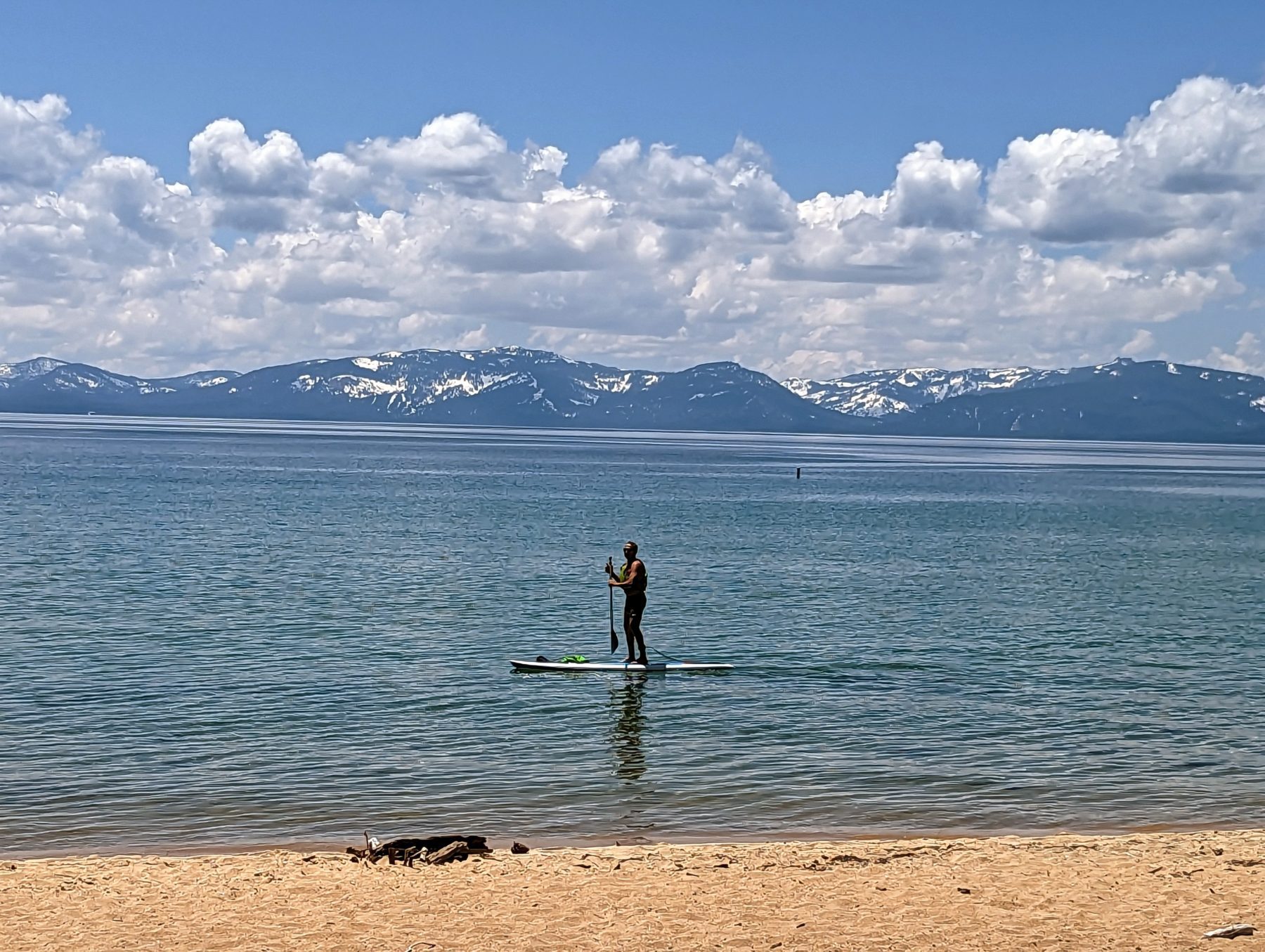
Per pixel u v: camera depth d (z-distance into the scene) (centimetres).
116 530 7394
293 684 3128
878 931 1464
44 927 1463
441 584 5253
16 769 2317
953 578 5844
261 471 16150
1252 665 3606
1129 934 1452
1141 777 2362
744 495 13575
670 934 1448
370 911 1527
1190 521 10531
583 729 2702
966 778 2338
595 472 19038
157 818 2044
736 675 3350
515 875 1683
